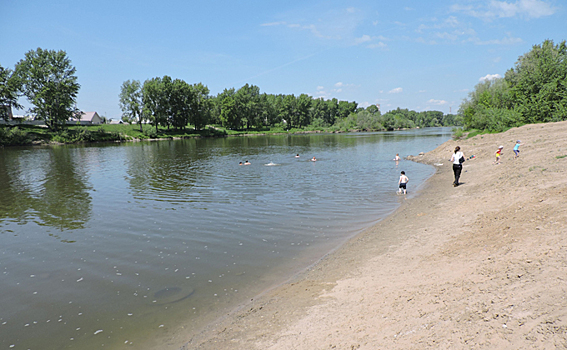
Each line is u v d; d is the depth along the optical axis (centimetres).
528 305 548
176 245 1341
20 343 755
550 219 929
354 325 684
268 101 17312
